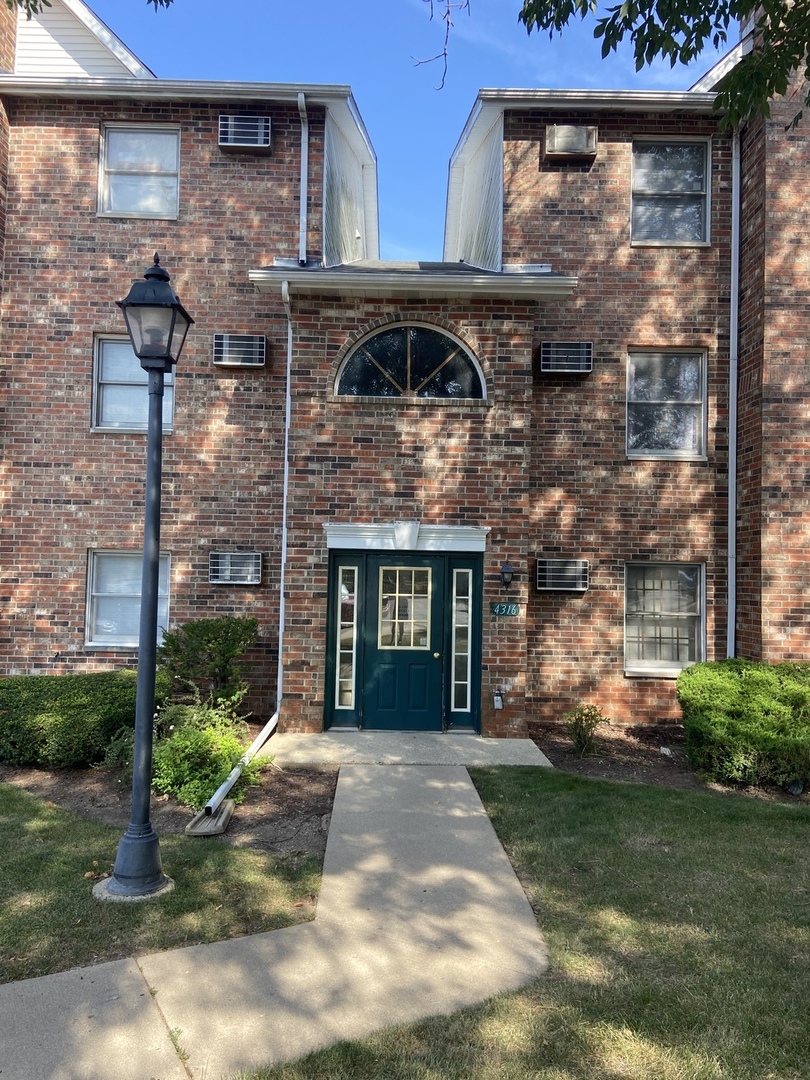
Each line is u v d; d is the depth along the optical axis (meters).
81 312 9.17
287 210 9.31
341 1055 2.84
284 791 6.26
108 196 9.41
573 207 9.31
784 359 8.47
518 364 8.27
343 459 8.21
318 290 8.16
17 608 9.05
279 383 9.19
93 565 9.23
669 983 3.36
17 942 3.66
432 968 3.49
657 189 9.51
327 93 9.12
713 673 7.54
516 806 5.79
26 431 9.09
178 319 4.62
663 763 7.38
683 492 9.20
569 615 9.15
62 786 6.25
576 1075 2.74
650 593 9.38
